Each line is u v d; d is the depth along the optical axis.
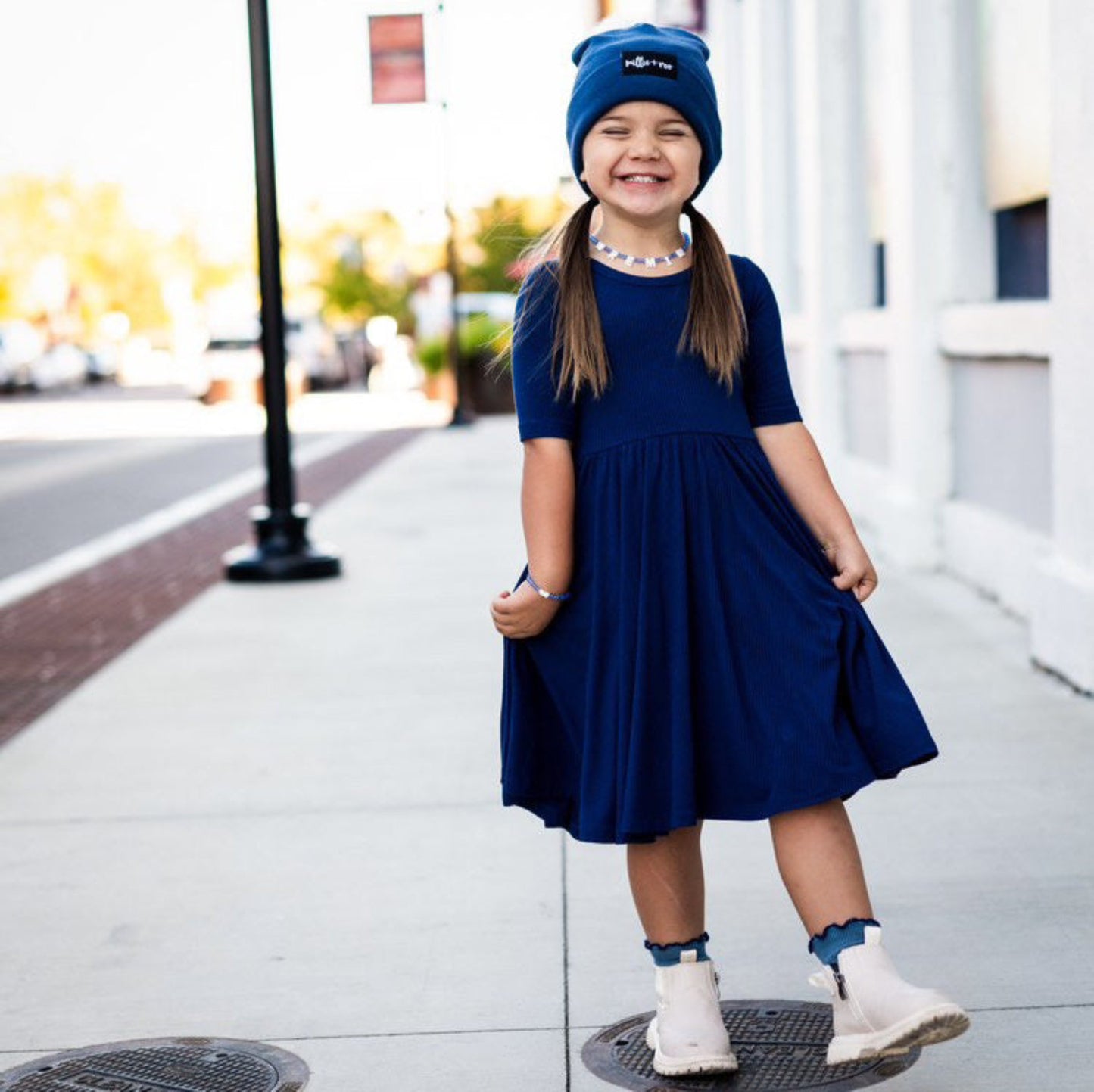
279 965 3.78
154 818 4.96
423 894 4.21
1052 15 5.95
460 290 38.25
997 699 5.92
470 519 12.73
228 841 4.71
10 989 3.71
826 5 10.91
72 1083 3.21
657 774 2.86
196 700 6.54
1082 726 5.50
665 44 2.94
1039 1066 3.09
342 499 14.68
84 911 4.18
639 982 3.58
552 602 2.93
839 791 2.78
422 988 3.61
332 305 55.16
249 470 19.95
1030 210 7.79
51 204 81.19
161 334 92.31
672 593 2.87
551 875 4.31
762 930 3.84
